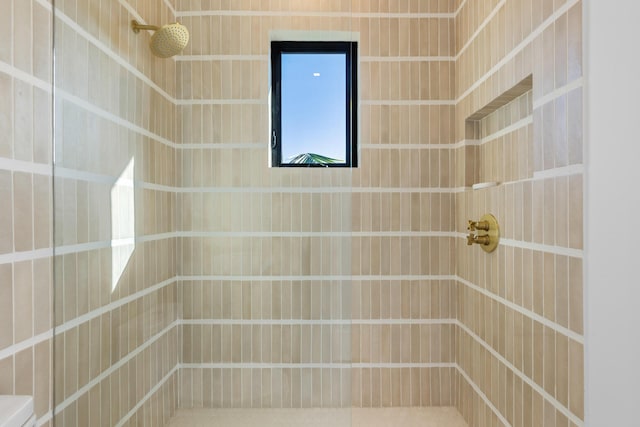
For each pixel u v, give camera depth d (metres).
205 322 1.33
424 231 1.99
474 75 1.77
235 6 1.36
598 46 1.00
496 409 1.56
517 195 1.39
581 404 1.04
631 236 0.96
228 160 1.35
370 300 1.99
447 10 2.00
